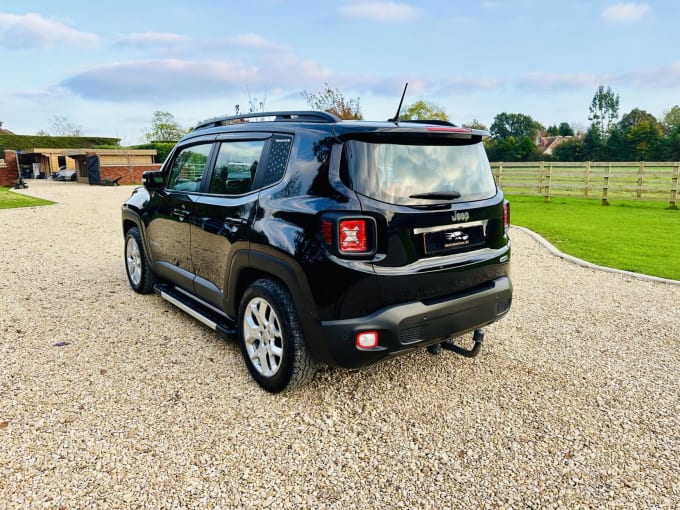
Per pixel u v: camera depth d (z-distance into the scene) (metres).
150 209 4.63
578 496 2.26
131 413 2.88
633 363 3.71
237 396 3.11
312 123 2.94
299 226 2.71
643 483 2.36
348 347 2.62
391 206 2.65
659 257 7.58
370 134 2.70
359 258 2.58
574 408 3.04
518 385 3.32
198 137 4.08
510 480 2.37
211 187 3.70
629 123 72.12
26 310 4.68
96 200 16.58
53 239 8.71
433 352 3.35
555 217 12.54
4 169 25.69
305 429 2.76
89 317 4.50
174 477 2.34
